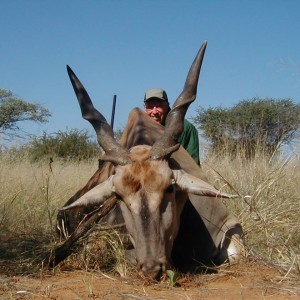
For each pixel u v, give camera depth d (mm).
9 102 9719
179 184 1783
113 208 2055
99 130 1864
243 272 1811
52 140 6594
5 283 1664
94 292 1562
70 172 4055
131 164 1753
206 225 2062
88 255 1960
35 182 3367
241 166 2988
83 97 1927
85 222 1995
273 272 1795
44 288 1614
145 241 1667
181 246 2061
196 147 2609
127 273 1837
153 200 1698
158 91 2605
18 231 2441
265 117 6160
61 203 3051
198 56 1935
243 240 2057
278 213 2377
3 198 2852
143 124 2217
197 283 1677
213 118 6734
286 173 2881
